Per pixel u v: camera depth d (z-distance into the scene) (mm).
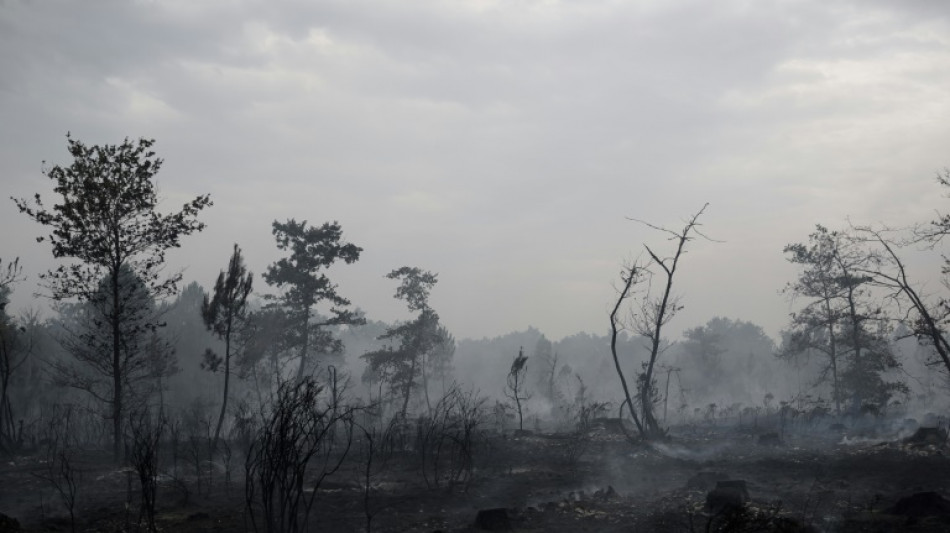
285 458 10758
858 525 11297
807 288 44781
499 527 12039
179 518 13477
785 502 13547
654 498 14453
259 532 12047
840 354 44250
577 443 24047
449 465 20250
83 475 19578
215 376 53344
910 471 17125
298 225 48406
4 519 11930
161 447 23953
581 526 12070
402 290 55625
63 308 54000
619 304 31188
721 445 25641
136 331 26766
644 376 31531
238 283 32844
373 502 14688
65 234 24797
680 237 31781
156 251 26359
